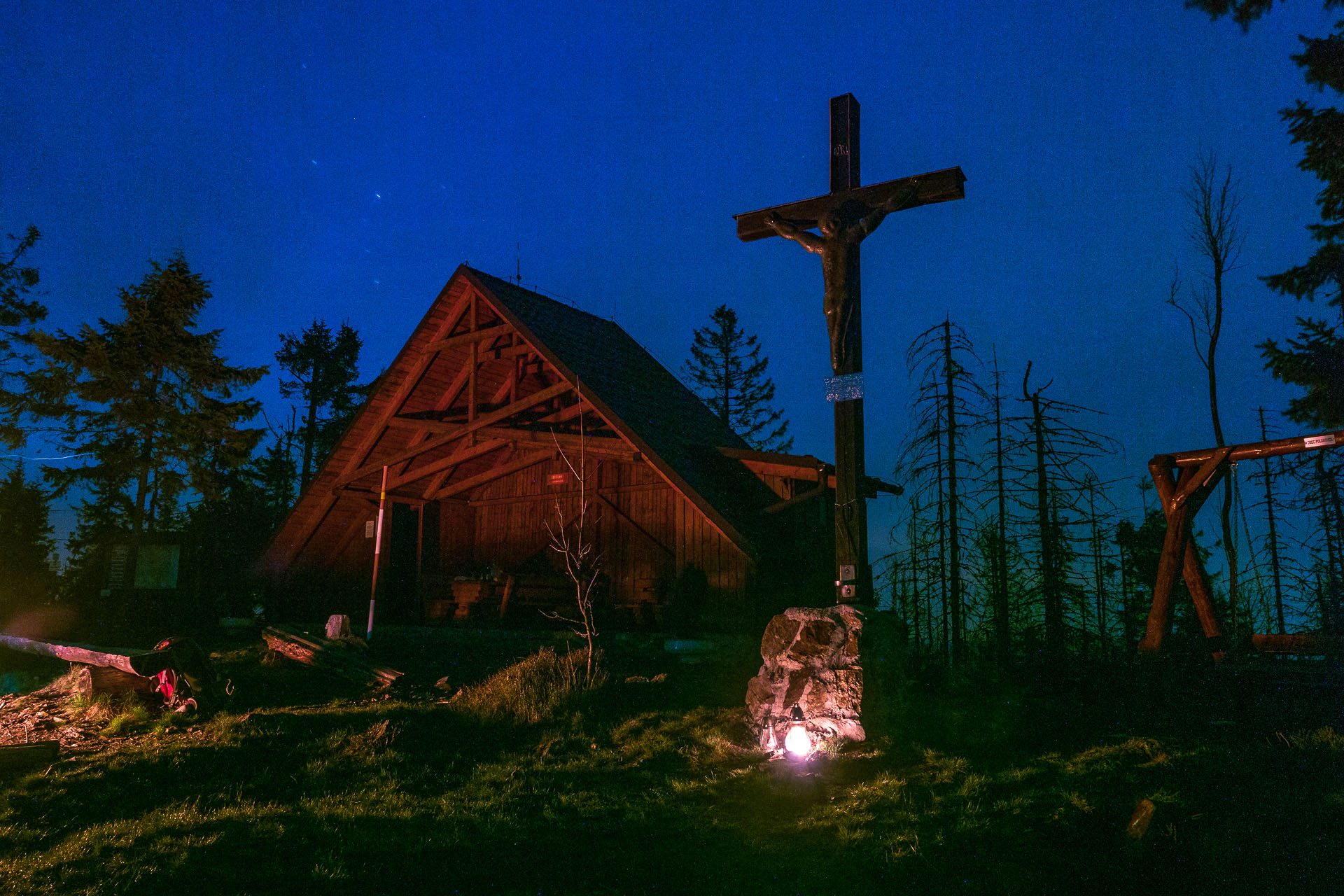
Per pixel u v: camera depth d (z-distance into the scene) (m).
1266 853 5.82
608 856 6.51
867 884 5.79
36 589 30.92
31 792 8.13
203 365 26.42
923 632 15.41
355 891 5.95
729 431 23.05
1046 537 15.69
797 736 8.61
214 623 23.16
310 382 43.41
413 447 21.09
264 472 40.72
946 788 7.36
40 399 24.72
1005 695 10.20
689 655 14.55
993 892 5.58
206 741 9.73
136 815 7.58
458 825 7.20
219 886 6.02
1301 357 15.34
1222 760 7.61
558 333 19.98
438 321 20.50
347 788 8.30
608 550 20.14
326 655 14.23
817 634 9.38
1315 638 10.74
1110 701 10.24
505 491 23.50
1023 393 16.38
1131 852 5.93
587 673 12.23
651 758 9.03
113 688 11.94
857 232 9.86
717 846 6.65
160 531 25.52
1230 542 16.61
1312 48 14.65
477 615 20.05
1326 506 19.64
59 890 5.97
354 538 24.27
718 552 17.42
